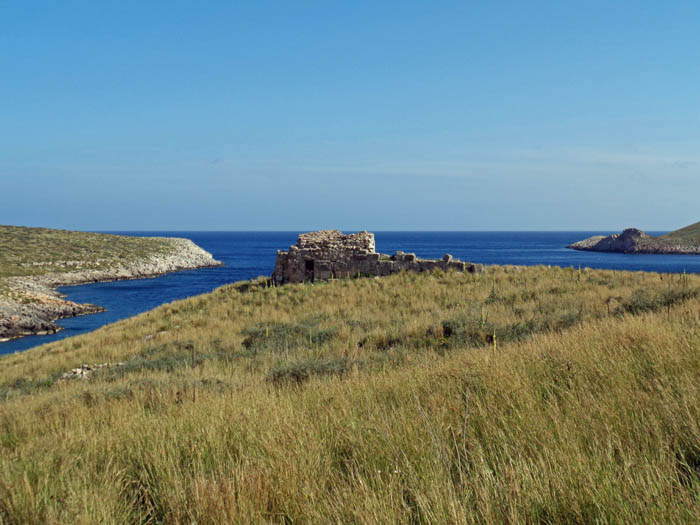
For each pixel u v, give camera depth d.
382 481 4.35
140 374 15.76
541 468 4.14
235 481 4.76
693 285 21.33
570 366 7.05
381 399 7.25
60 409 10.85
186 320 27.27
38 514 4.61
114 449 6.65
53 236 108.25
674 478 3.72
